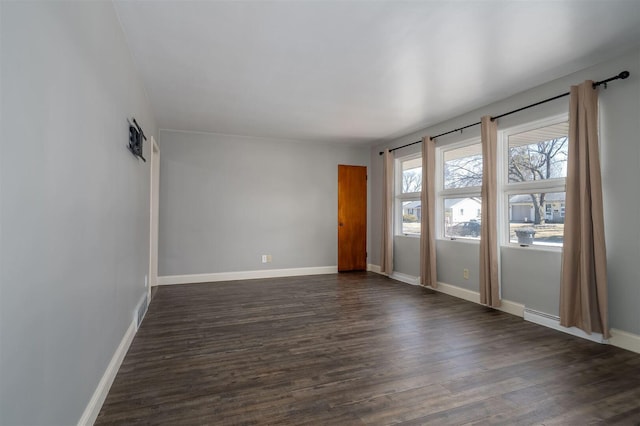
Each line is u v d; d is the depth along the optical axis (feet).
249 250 18.22
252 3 6.63
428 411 5.85
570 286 9.52
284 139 18.95
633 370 7.42
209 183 17.43
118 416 5.60
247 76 10.22
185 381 6.85
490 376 7.14
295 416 5.67
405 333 9.76
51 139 3.72
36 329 3.39
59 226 3.96
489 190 12.12
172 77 10.24
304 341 9.12
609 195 8.96
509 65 9.40
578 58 8.96
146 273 11.81
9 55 2.86
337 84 10.82
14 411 2.96
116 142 6.84
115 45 6.81
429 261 15.46
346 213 20.44
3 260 2.79
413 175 17.80
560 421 5.61
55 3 3.83
